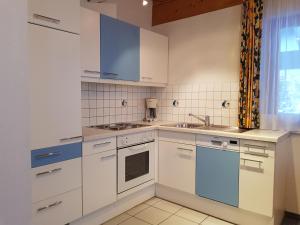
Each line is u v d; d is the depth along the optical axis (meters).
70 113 1.97
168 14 3.38
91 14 2.35
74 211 2.04
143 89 3.50
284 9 2.39
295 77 2.36
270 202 2.09
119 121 3.14
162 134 2.86
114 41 2.59
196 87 3.15
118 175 2.44
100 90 2.89
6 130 0.57
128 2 3.20
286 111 2.42
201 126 2.98
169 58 3.40
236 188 2.29
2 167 0.57
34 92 1.72
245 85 2.61
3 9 0.57
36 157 1.75
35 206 1.76
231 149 2.30
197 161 2.55
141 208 2.66
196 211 2.60
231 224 2.33
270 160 2.08
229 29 2.84
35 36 1.71
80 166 2.07
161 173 2.88
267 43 2.48
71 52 1.95
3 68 0.57
